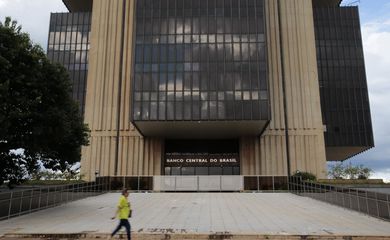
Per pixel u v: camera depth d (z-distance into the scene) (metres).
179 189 35.75
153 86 39.09
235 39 40.19
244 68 39.25
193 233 13.45
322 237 12.95
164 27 40.81
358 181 36.62
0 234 13.40
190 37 40.41
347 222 16.38
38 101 18.78
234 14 40.97
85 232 13.54
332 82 56.09
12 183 22.06
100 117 44.88
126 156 43.78
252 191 35.31
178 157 46.31
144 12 41.31
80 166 43.69
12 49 18.28
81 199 27.48
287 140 43.62
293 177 34.12
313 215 18.77
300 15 47.19
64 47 60.84
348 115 54.91
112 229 14.30
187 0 41.56
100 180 33.66
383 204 16.89
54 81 20.64
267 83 38.72
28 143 19.47
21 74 18.58
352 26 58.41
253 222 16.39
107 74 46.12
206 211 20.31
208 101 38.44
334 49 57.38
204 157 46.22
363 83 56.16
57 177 41.44
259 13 40.94
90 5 64.06
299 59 45.88
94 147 44.09
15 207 17.97
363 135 54.22
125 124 44.69
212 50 39.94
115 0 48.34
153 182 36.19
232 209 21.22
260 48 39.84
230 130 42.12
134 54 40.09
